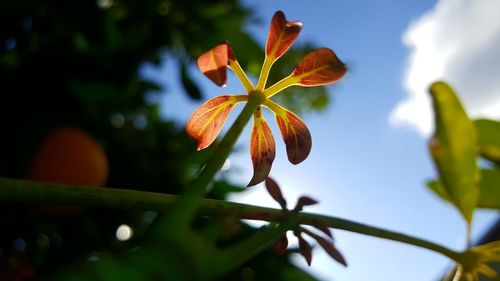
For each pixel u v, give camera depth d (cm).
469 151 24
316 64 16
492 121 30
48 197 14
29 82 50
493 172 28
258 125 16
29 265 47
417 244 17
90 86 51
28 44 52
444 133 24
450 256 17
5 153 43
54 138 42
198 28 60
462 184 23
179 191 58
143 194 14
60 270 7
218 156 12
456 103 25
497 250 17
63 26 52
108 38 53
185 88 58
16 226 47
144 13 58
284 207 15
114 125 59
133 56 56
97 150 44
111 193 14
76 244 49
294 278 52
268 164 16
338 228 15
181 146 61
